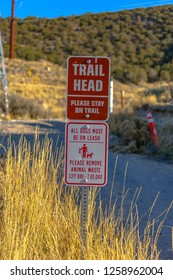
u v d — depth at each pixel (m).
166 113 17.70
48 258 4.18
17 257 3.90
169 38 72.06
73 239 4.37
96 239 4.34
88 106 4.07
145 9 84.69
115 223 5.24
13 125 17.23
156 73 58.03
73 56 4.06
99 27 78.88
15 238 4.32
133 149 12.39
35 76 50.88
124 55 67.75
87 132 4.07
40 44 73.19
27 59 62.81
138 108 19.44
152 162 11.20
